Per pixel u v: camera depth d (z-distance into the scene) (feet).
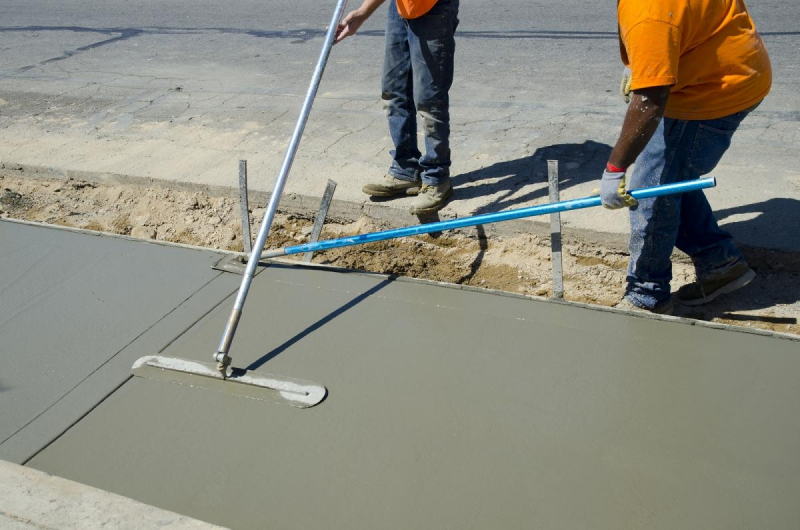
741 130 14.73
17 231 12.76
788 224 11.40
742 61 8.53
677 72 8.14
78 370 9.14
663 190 8.41
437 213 13.05
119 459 7.72
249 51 24.68
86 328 9.98
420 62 11.99
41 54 26.37
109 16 32.71
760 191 12.37
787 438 7.37
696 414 7.75
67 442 8.00
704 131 9.05
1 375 9.14
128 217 14.97
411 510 6.88
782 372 8.24
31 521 6.95
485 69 20.31
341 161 15.08
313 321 9.78
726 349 8.65
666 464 7.16
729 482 6.92
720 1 8.21
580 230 11.92
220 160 15.69
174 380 8.82
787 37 20.16
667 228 9.72
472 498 6.95
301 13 30.04
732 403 7.86
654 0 7.70
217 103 19.39
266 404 8.34
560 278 9.99
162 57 24.80
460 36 23.90
